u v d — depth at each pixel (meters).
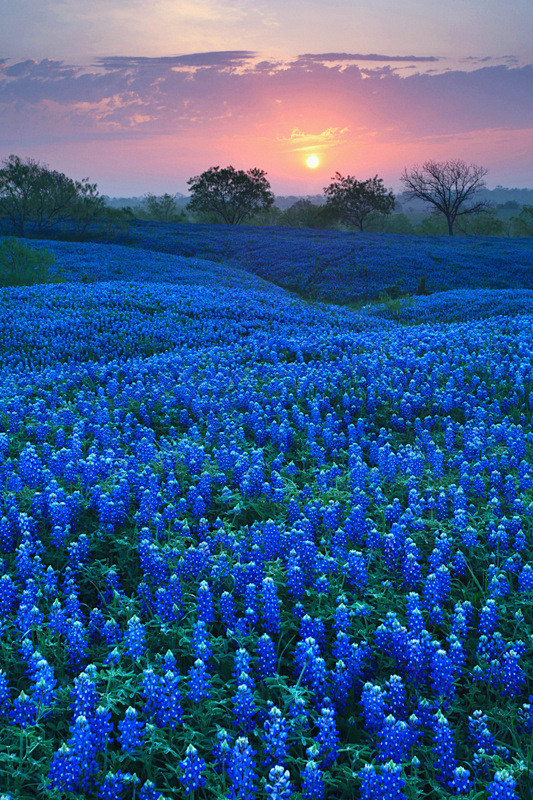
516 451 8.71
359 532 6.48
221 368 14.88
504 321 23.14
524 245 66.38
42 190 59.75
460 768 3.67
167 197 138.38
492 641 4.83
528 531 6.75
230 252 58.88
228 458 8.42
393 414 11.32
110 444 9.37
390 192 99.25
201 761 3.63
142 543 5.82
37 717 3.93
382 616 5.33
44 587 5.40
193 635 4.77
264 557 6.00
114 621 4.83
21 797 3.53
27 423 10.74
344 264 50.94
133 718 3.79
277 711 3.87
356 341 18.72
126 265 42.09
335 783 3.74
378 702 4.09
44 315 22.17
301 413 10.88
